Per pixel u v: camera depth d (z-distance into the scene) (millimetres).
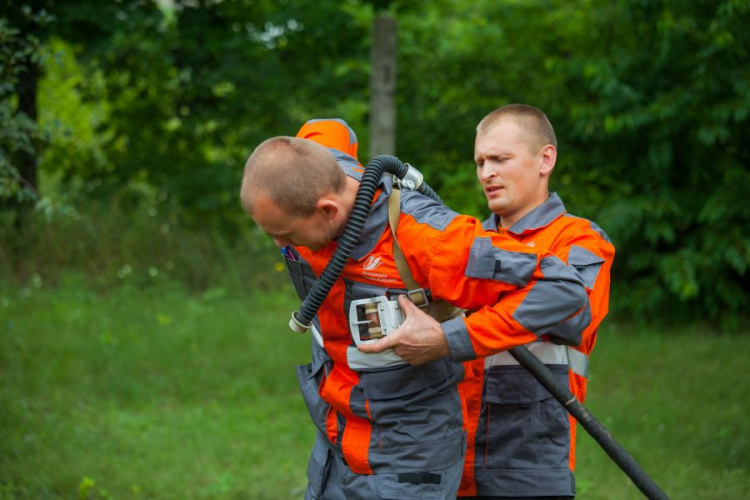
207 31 8148
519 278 1939
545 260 1990
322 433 2277
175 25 8234
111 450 4645
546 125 2584
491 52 8602
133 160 8594
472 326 1956
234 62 8219
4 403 4992
